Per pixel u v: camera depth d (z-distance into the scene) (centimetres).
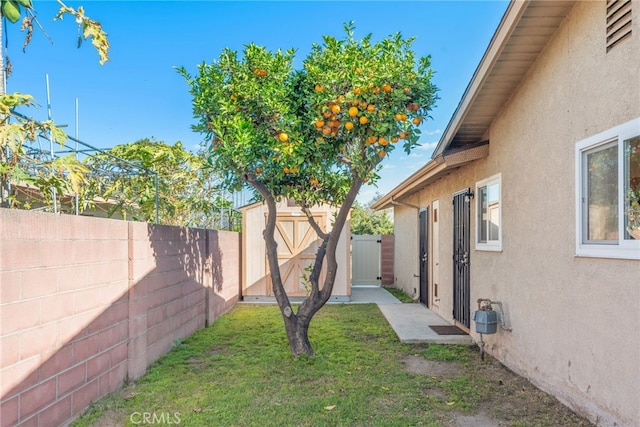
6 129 344
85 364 383
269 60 506
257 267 1064
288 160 507
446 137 614
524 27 417
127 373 462
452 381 475
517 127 505
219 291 850
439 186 852
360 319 819
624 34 329
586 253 372
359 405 404
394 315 836
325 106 491
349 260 1053
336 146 533
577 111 388
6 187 380
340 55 490
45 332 329
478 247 627
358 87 472
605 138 350
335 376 486
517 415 388
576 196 388
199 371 502
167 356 559
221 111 495
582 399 378
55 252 343
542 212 448
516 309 508
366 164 528
